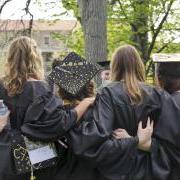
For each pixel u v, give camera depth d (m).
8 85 3.99
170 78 4.25
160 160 3.92
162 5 16.89
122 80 4.02
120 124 3.92
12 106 3.97
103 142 3.80
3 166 3.88
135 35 17.80
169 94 4.14
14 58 4.02
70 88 4.12
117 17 16.92
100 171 3.87
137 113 3.92
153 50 18.56
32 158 3.89
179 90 4.27
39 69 4.09
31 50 4.06
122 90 3.97
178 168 3.96
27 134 3.85
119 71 4.04
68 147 3.98
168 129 3.95
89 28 10.48
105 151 3.78
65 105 4.16
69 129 3.87
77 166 3.96
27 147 3.90
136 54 4.06
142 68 4.07
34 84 3.98
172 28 17.75
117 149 3.79
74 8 16.06
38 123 3.86
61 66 4.19
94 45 10.44
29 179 3.99
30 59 4.04
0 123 3.87
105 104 3.93
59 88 4.21
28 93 3.96
